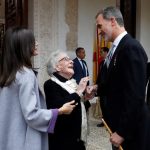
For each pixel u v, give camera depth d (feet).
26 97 6.58
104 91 8.09
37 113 6.66
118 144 7.24
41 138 6.95
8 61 6.87
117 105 7.45
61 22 28.99
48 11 28.25
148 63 7.94
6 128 6.73
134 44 7.24
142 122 7.26
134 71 7.01
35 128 6.75
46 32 28.22
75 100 7.89
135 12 33.17
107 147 16.16
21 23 26.61
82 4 30.01
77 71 22.27
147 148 7.33
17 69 6.79
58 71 8.37
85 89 8.50
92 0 30.48
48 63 8.49
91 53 30.48
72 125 8.09
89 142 17.06
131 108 6.93
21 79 6.69
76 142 8.11
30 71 6.89
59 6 28.76
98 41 29.30
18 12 26.48
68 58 8.46
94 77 29.96
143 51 7.30
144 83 7.05
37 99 6.88
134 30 33.22
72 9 29.48
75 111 8.09
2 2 39.58
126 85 7.07
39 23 27.84
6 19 28.60
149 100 7.76
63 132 8.07
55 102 7.94
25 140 6.73
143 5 32.89
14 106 6.77
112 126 7.59
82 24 30.09
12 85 6.73
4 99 6.75
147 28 33.30
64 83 8.27
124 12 32.76
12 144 6.66
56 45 28.68
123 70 7.21
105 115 8.00
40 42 27.91
